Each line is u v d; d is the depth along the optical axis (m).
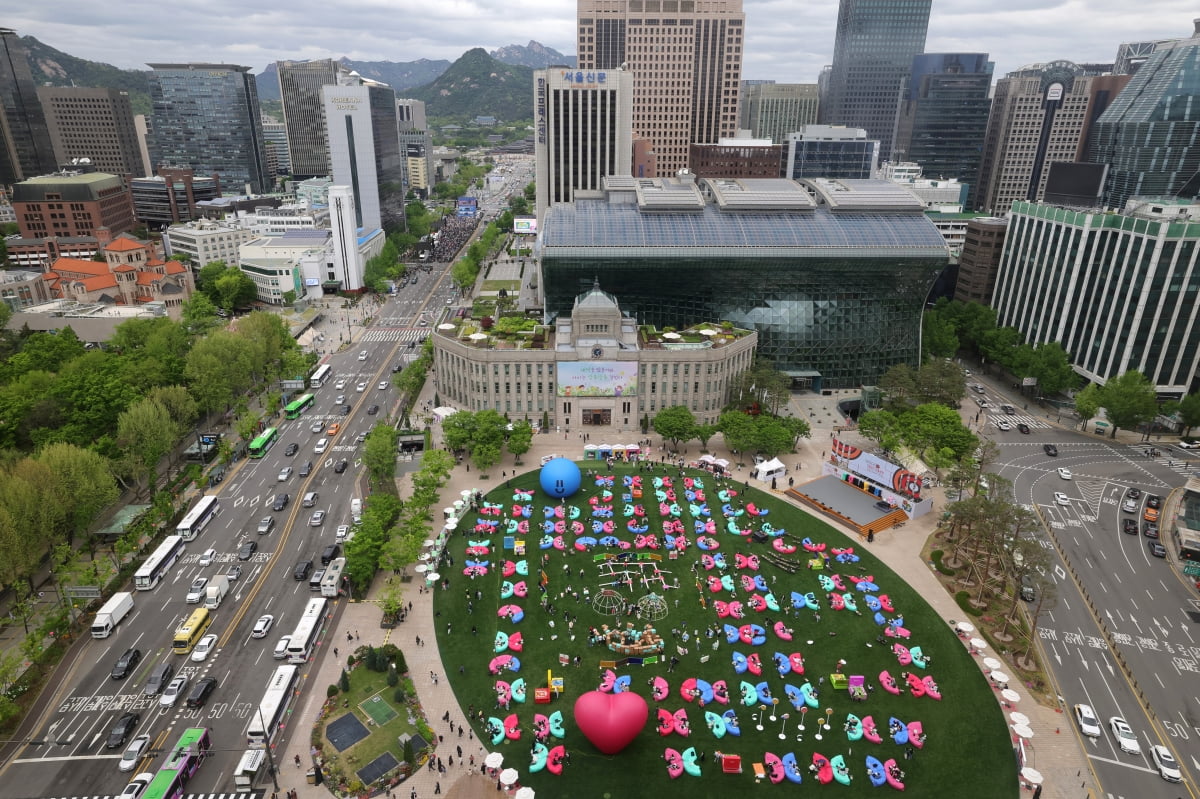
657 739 99.75
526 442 176.25
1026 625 123.25
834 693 108.50
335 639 118.38
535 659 114.25
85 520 135.50
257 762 92.94
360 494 164.12
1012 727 99.56
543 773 94.56
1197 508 157.75
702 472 175.50
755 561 138.62
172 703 104.00
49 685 107.31
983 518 131.00
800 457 185.25
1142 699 107.56
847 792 92.50
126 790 88.75
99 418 170.25
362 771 94.00
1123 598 130.62
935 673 112.62
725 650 116.56
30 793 90.38
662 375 196.25
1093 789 93.19
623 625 121.75
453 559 139.50
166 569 134.00
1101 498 166.00
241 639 117.81
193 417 190.12
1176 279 192.88
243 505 158.50
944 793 92.38
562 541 144.50
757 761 96.44
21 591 120.94
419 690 107.75
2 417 164.50
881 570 138.25
